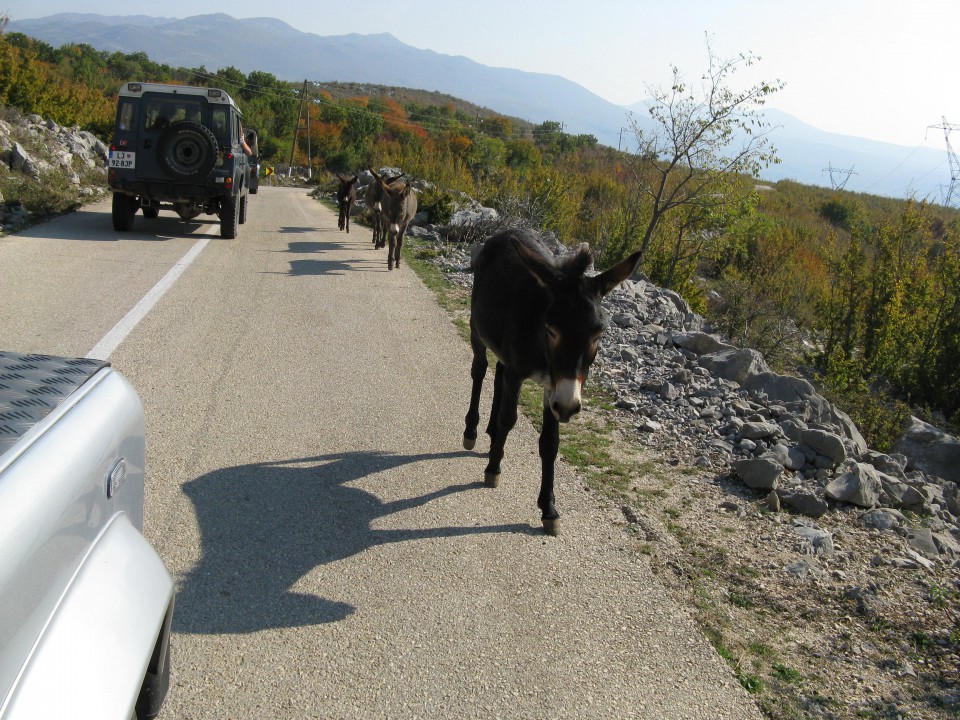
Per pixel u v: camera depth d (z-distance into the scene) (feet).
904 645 13.42
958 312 40.91
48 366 6.91
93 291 30.99
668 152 57.77
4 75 77.20
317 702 10.25
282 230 56.24
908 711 11.62
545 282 13.35
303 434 19.26
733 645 12.75
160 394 20.77
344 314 31.73
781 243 68.64
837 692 11.93
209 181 46.50
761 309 48.85
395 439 19.66
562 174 83.30
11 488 4.76
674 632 12.85
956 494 22.54
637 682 11.49
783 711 11.27
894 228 48.34
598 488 18.16
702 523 17.06
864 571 15.94
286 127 256.32
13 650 4.52
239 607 12.12
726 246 65.36
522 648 11.94
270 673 10.69
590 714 10.68
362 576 13.41
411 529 15.23
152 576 6.40
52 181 58.49
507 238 17.60
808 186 193.88
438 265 45.96
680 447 21.39
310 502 15.83
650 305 38.04
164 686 7.01
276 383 22.66
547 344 13.50
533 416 22.43
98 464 6.04
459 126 328.08
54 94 85.35
